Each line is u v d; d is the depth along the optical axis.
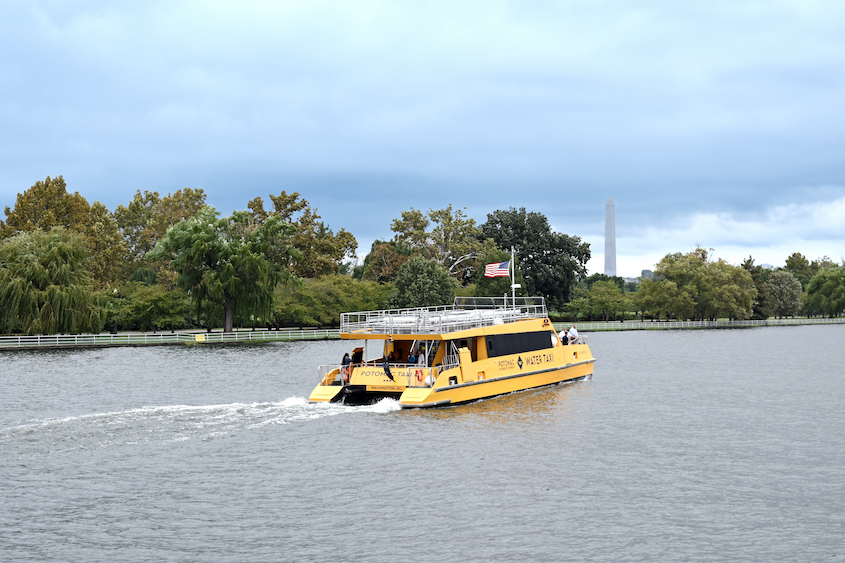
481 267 134.50
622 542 19.75
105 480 24.78
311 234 133.62
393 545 19.50
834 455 28.78
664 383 50.28
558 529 20.61
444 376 36.56
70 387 47.81
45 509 22.12
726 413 37.91
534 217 158.38
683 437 31.81
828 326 154.75
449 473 25.70
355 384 37.06
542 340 44.75
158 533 20.33
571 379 47.94
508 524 20.98
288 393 44.47
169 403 40.72
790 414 37.81
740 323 153.12
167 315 106.62
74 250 87.12
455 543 19.64
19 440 29.75
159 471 25.77
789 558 18.77
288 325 119.88
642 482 24.92
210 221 100.06
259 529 20.61
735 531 20.55
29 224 108.06
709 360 69.62
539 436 31.36
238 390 46.09
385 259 143.50
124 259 147.88
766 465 27.23
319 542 19.72
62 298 83.12
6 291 81.69
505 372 40.72
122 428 31.72
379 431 31.53
